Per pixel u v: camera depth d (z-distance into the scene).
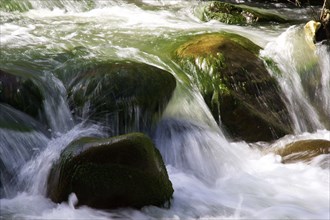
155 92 4.34
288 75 5.07
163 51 5.07
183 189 4.00
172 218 3.73
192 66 4.85
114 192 3.69
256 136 4.63
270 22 6.20
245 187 4.09
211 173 4.25
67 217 3.66
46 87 4.31
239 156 4.42
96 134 4.21
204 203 3.89
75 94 4.33
